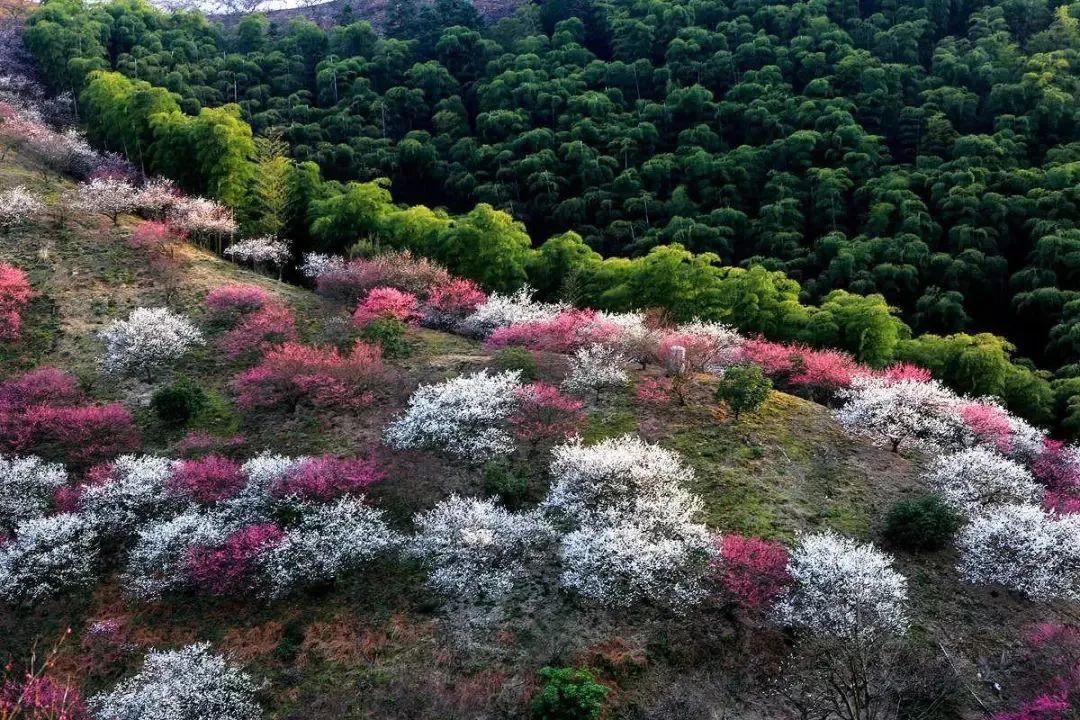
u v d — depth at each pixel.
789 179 39.75
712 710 12.98
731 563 14.73
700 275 28.64
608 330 23.83
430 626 14.74
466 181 43.94
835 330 26.69
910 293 33.50
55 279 29.09
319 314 28.50
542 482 18.47
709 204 40.53
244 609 15.53
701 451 19.55
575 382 21.98
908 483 19.02
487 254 32.03
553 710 12.15
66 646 15.06
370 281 29.08
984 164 37.00
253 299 27.92
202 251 34.53
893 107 43.38
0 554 15.97
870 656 13.45
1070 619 15.10
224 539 15.79
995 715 12.64
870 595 13.81
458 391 20.25
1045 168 36.72
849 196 39.16
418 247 33.75
